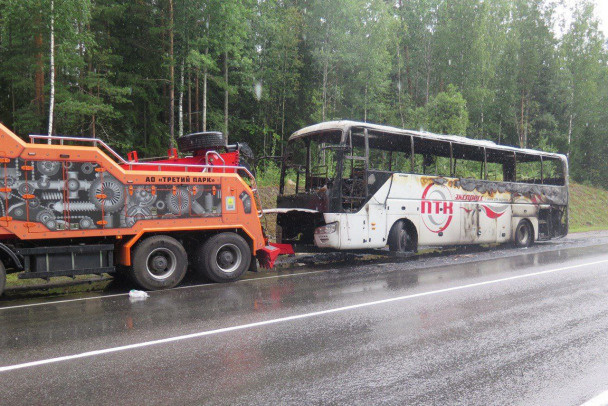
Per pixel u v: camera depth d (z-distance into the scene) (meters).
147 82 25.83
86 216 7.96
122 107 25.56
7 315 6.54
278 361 4.48
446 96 35.03
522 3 44.06
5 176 7.33
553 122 46.56
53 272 7.73
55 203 7.70
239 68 32.56
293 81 33.59
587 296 7.60
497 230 16.08
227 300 7.46
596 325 5.79
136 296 7.82
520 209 17.02
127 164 8.76
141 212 8.48
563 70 47.41
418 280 9.30
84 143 22.55
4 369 4.30
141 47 26.41
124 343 5.11
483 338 5.24
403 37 44.19
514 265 11.52
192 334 5.44
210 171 9.87
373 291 8.12
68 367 4.34
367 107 36.22
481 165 15.92
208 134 10.57
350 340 5.17
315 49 34.53
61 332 5.58
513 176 17.19
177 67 26.81
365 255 14.09
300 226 12.69
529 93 44.12
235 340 5.20
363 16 35.81
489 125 44.47
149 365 4.38
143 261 8.43
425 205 13.73
